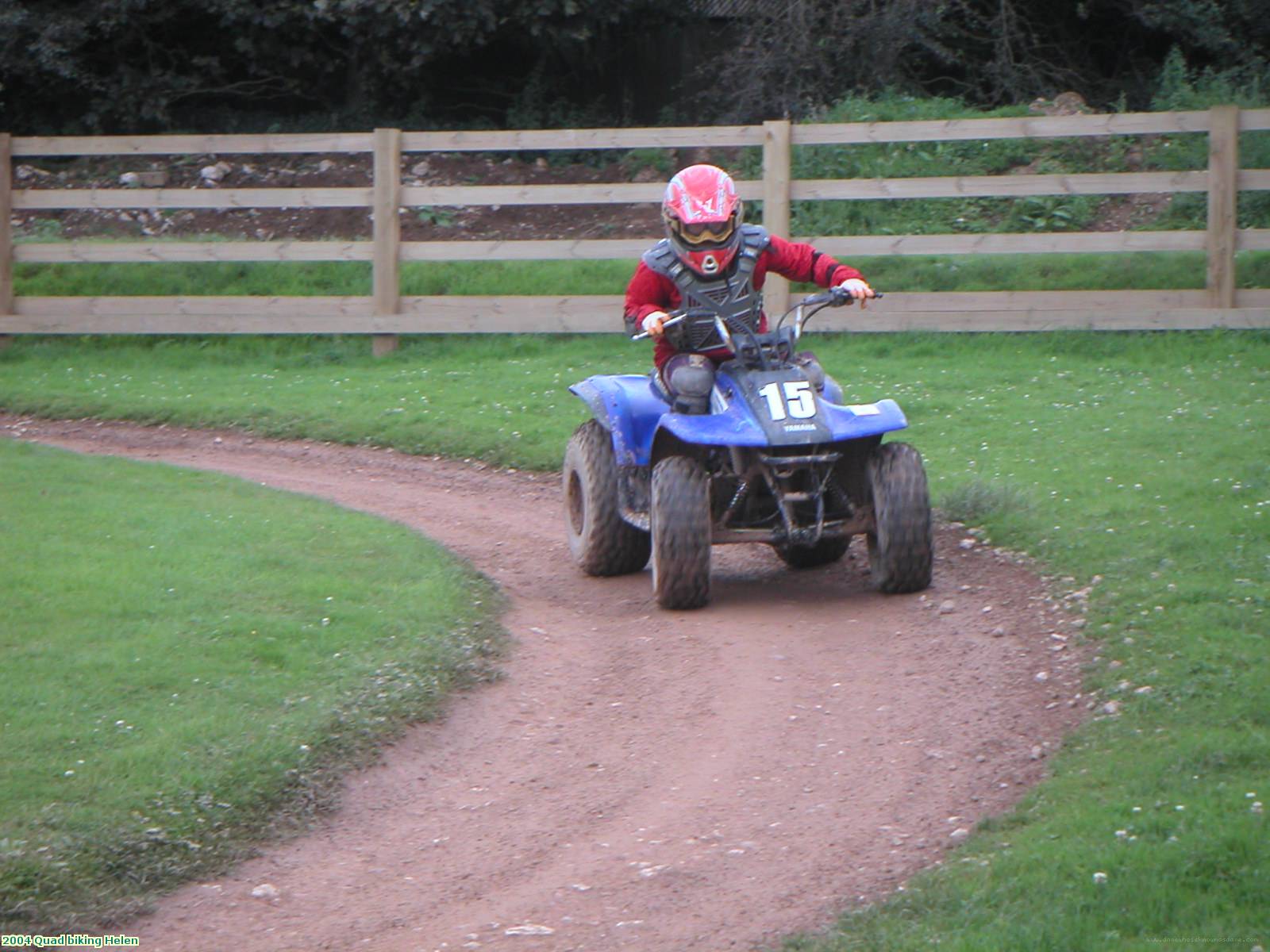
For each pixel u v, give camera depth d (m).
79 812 6.66
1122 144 23.05
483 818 7.22
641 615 10.37
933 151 23.45
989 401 15.60
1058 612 9.45
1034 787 7.09
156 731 7.53
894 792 7.30
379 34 28.52
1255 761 6.74
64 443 16.48
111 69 30.47
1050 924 5.44
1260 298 18.27
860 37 26.30
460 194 20.14
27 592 9.70
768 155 19.12
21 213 27.41
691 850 6.80
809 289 19.78
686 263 10.39
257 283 22.48
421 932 6.10
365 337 20.95
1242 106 23.67
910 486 10.01
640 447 10.76
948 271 20.19
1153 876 5.71
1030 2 28.72
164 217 27.28
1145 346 17.91
